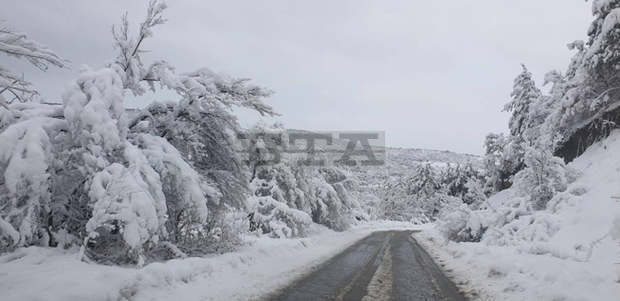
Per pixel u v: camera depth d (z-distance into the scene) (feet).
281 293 25.22
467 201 132.36
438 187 196.03
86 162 29.76
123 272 22.43
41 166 27.37
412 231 121.49
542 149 56.49
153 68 37.96
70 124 29.53
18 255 26.32
